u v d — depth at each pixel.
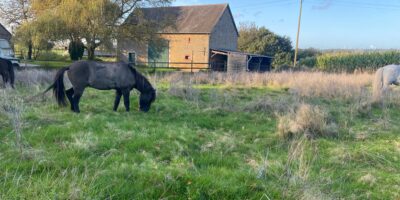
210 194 3.39
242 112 8.31
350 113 8.59
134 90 10.72
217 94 10.71
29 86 11.41
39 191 3.14
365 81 16.52
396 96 11.18
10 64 11.14
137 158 4.42
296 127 6.08
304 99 10.64
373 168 4.63
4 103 6.88
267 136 6.14
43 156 4.13
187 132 5.99
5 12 32.00
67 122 6.27
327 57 31.73
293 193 3.46
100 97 9.88
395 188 3.89
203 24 38.84
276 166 4.33
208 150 5.07
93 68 7.57
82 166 3.97
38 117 6.41
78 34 26.02
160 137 5.55
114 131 5.76
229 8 41.59
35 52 33.25
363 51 32.81
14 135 5.08
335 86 12.58
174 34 39.38
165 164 4.32
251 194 3.47
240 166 4.43
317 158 4.90
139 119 7.05
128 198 3.23
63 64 23.27
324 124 6.43
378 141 6.00
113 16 26.58
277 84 15.52
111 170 3.83
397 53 29.41
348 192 3.75
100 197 3.15
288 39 48.72
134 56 39.97
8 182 3.29
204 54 38.00
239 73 18.95
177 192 3.43
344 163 4.77
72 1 24.41
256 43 47.53
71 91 7.88
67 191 3.15
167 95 10.45
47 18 23.64
